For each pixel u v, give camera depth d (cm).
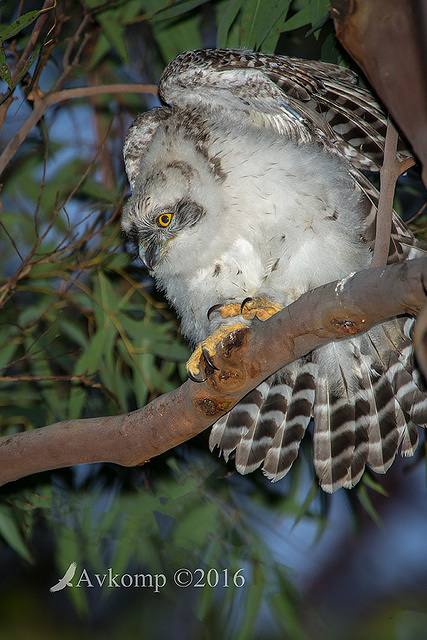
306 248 704
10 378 856
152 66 1149
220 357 575
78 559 907
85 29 994
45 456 626
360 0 415
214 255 745
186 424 601
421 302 472
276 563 910
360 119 727
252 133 724
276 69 725
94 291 952
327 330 539
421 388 751
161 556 913
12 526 908
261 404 770
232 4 790
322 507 947
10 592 1244
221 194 723
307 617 993
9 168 1090
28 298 1140
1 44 709
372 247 736
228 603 891
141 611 1163
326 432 766
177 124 764
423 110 404
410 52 403
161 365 1034
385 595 1284
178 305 805
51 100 844
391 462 757
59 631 1221
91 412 1000
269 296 722
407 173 919
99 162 1127
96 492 957
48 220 1051
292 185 697
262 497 968
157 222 761
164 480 948
